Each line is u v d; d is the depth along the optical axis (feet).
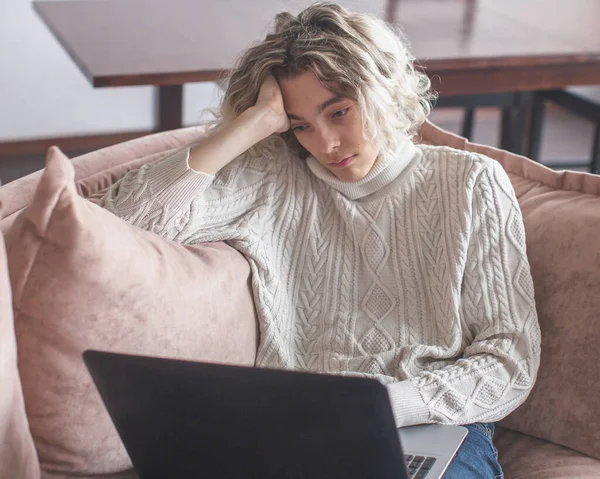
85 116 14.08
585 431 4.93
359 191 5.27
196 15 9.50
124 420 3.69
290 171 5.40
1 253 3.67
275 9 9.79
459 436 4.51
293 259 5.32
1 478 3.62
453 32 9.22
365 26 4.99
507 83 8.71
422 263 5.16
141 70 7.59
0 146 13.76
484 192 5.04
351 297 5.22
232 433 3.52
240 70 5.24
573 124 16.17
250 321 4.99
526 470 4.93
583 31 9.40
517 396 4.84
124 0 10.00
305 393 3.29
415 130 5.54
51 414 4.12
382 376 4.89
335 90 4.88
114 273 4.09
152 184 4.86
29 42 13.25
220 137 4.97
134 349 4.23
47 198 3.90
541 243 5.21
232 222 5.15
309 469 3.51
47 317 3.99
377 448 3.36
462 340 5.06
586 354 4.93
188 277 4.57
